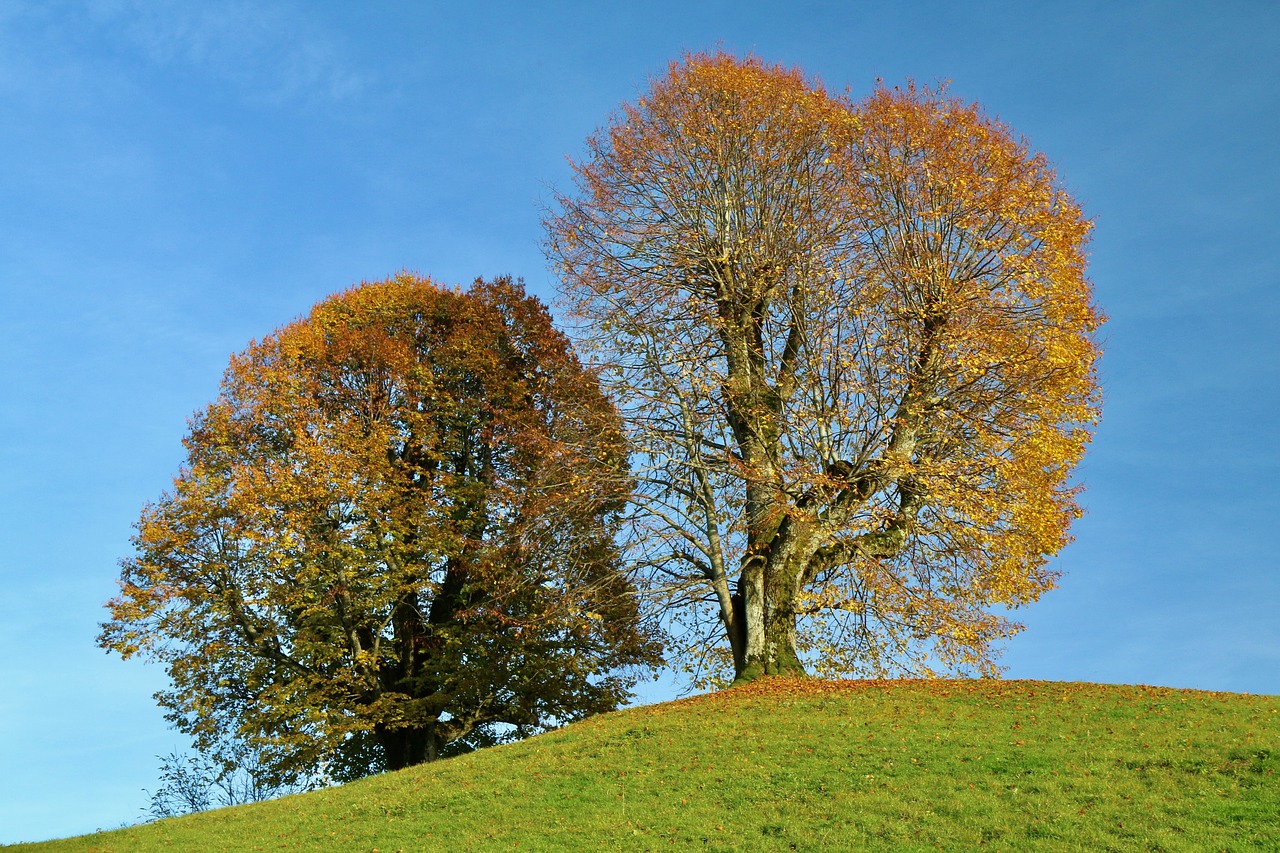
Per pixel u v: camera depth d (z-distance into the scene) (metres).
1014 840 14.72
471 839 17.28
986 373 25.23
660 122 29.83
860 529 25.02
